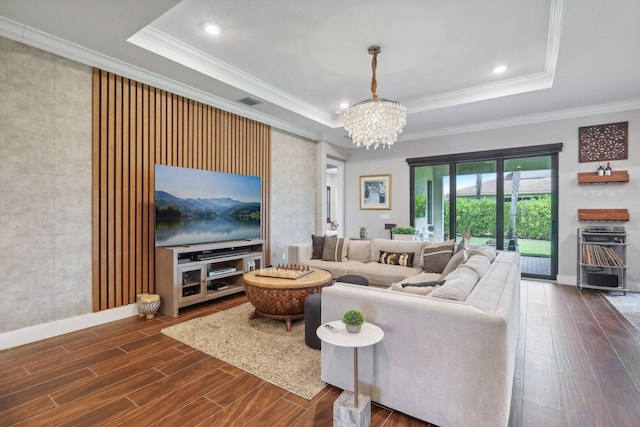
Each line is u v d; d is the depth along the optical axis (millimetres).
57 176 3090
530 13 2814
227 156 4828
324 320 2119
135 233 3699
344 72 4070
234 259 4324
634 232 4691
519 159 5605
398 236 5914
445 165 6324
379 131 3457
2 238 2783
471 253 3410
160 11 2570
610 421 1831
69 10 2549
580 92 4301
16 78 2840
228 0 2652
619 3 2412
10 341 2809
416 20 2934
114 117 3510
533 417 1869
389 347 1869
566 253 5129
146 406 1982
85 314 3277
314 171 6613
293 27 3055
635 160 4676
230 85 4066
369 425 1750
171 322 3430
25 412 1926
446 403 1690
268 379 2275
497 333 1543
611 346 2830
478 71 4031
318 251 5105
